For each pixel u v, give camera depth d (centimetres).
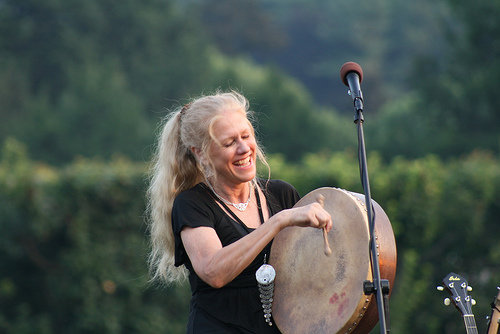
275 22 16212
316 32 16062
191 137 623
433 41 15125
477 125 6425
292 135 7788
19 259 2130
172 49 9588
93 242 2117
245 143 613
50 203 2109
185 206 608
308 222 557
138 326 2109
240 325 609
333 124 8519
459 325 2011
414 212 2020
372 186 2028
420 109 6769
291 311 613
